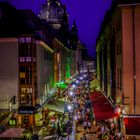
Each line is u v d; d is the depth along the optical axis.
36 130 34.91
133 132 20.64
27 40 37.25
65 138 32.41
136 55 24.36
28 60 37.25
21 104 37.28
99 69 69.25
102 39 55.09
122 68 24.78
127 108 24.16
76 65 147.00
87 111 42.75
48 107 41.28
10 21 39.75
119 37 27.11
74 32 143.88
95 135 33.00
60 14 116.12
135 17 24.30
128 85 24.41
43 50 44.53
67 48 91.00
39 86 39.88
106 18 39.47
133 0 23.80
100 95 45.12
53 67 58.91
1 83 37.84
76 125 38.75
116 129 28.91
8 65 37.78
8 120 34.47
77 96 64.50
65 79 84.75
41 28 46.34
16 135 24.48
